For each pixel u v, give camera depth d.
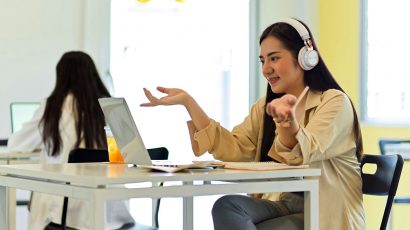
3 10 5.34
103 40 5.55
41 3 5.43
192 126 2.50
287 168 2.04
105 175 1.79
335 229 2.30
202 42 5.82
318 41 5.78
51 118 3.40
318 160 2.27
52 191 1.91
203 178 1.85
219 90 5.87
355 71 5.73
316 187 2.05
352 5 5.74
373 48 5.81
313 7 5.78
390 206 2.47
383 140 4.68
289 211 2.39
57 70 3.49
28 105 4.67
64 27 5.48
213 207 2.26
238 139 2.62
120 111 2.10
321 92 2.41
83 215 3.20
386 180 2.49
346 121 2.32
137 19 5.68
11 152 3.71
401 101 5.80
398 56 5.81
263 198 2.45
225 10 5.86
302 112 2.37
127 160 2.20
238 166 2.08
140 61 5.68
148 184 2.08
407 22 5.81
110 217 3.16
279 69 2.41
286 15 5.84
